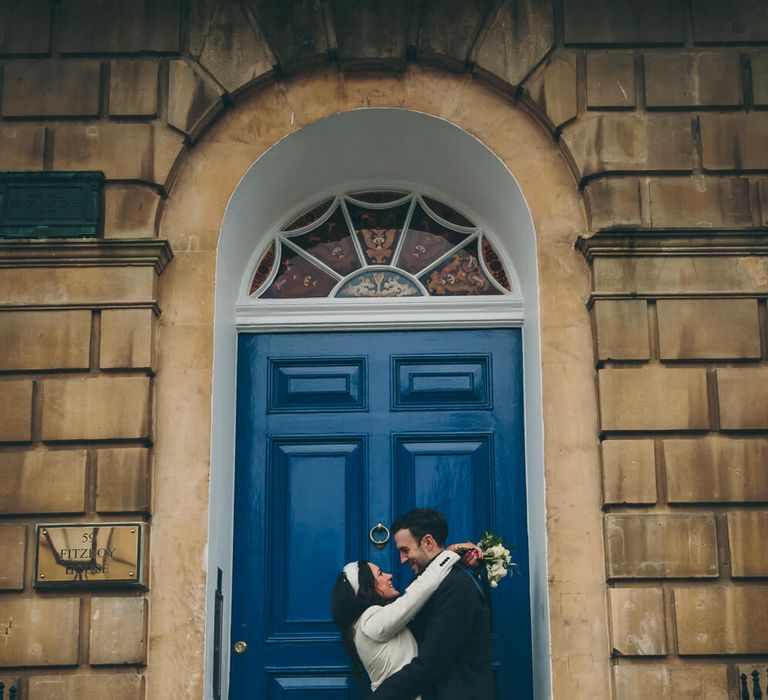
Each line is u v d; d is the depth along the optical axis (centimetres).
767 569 541
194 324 581
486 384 633
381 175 662
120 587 545
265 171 617
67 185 588
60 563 543
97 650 536
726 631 534
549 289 585
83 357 567
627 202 586
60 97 601
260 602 608
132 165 593
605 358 565
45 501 551
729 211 587
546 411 570
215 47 609
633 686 530
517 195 605
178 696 535
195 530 555
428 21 613
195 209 597
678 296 571
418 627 512
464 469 623
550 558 551
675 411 559
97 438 559
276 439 629
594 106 599
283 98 614
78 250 577
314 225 665
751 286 572
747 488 550
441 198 665
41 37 608
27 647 536
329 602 607
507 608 600
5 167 593
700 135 596
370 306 643
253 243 654
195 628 543
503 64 606
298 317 641
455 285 654
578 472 561
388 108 610
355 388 636
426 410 630
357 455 627
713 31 609
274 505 620
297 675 600
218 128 609
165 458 564
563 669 538
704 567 541
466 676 495
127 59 608
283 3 616
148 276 576
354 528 617
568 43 609
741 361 566
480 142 607
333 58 614
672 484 551
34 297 573
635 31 609
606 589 546
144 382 565
